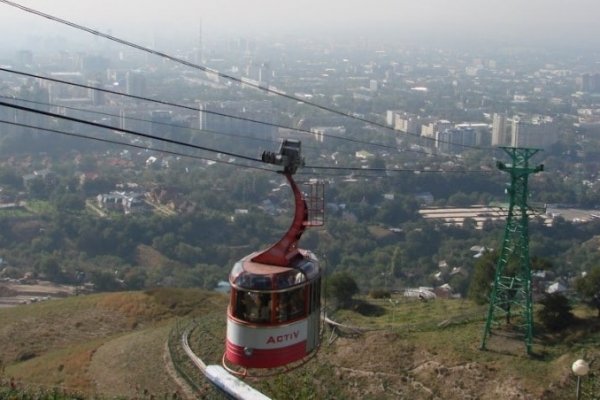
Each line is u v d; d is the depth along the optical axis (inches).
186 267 4820.4
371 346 1804.9
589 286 1872.5
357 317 2106.3
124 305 2433.6
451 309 2134.6
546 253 4729.3
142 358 1870.1
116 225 5310.0
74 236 5246.1
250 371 1499.8
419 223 5556.1
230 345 975.6
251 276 956.6
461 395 1589.6
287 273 965.2
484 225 5442.9
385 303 2304.4
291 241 999.0
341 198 6112.2
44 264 4559.5
